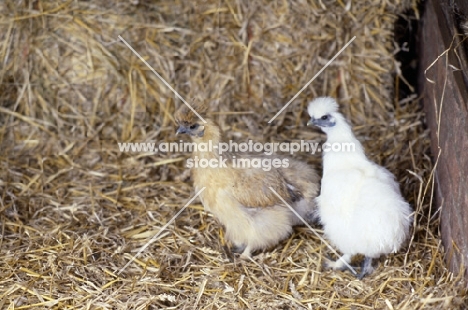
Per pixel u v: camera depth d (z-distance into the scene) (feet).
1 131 7.01
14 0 6.90
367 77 7.07
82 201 6.72
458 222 5.76
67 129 7.06
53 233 6.41
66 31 6.97
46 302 5.81
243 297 5.88
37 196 6.76
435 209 6.41
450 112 6.05
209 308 5.79
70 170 6.93
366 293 5.87
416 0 6.98
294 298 5.86
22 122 7.04
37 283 5.97
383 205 5.74
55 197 6.77
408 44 7.21
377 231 5.73
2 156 6.97
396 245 5.81
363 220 5.74
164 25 7.02
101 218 6.57
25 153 7.02
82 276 6.03
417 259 6.07
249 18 7.00
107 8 6.98
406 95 7.27
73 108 7.04
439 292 5.73
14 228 6.47
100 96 7.04
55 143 7.04
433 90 6.60
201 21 7.03
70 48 6.98
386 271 6.00
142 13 7.01
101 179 6.91
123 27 6.99
